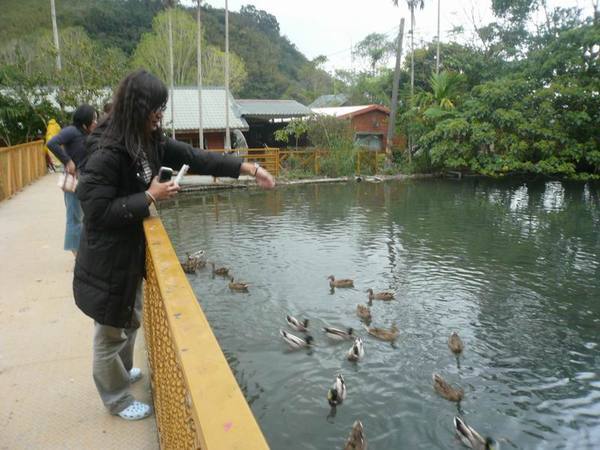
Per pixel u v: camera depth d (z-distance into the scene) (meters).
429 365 7.61
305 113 34.59
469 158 29.38
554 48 29.11
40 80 25.30
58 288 5.52
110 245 2.62
